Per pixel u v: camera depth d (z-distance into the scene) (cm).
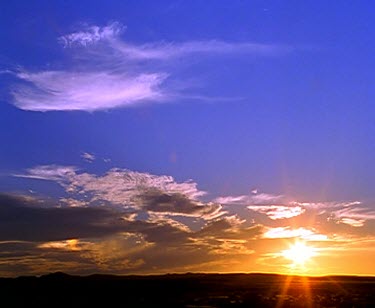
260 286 12688
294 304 7900
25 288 10931
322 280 15312
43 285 11344
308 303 8056
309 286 12988
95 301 8256
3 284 11500
